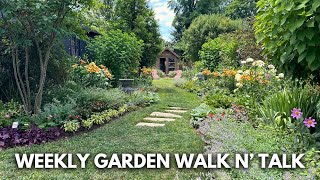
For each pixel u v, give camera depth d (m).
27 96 5.05
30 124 4.33
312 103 3.33
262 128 3.31
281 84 5.21
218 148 2.86
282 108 3.51
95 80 7.63
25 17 4.57
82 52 11.16
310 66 2.40
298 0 2.25
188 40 23.27
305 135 2.79
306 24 2.30
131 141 3.97
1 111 4.68
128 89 9.52
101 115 5.37
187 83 13.22
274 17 2.44
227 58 11.80
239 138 2.96
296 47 2.34
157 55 15.02
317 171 1.99
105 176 2.72
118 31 10.74
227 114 4.54
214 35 21.12
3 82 5.63
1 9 4.24
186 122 5.38
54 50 5.87
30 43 4.68
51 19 4.63
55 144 3.87
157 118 5.96
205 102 7.00
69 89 5.66
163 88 13.35
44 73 5.05
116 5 14.49
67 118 4.60
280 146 2.68
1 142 3.89
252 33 10.03
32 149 3.63
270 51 2.99
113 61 9.88
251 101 5.00
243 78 5.76
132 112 6.61
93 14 6.44
